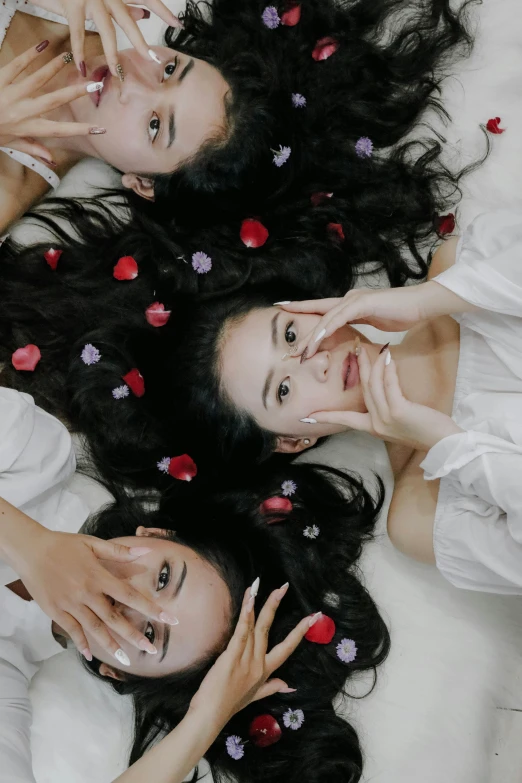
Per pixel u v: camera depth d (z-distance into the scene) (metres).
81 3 1.18
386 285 1.44
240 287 1.28
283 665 1.27
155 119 1.22
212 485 1.34
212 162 1.25
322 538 1.34
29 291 1.38
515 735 1.30
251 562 1.23
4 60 1.34
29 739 1.22
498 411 1.15
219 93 1.23
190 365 1.23
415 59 1.41
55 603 1.04
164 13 1.22
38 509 1.25
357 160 1.41
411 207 1.41
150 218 1.38
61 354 1.38
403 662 1.32
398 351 1.28
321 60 1.42
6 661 1.23
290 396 1.17
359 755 1.27
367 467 1.39
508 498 1.10
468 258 1.18
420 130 1.44
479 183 1.42
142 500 1.37
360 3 1.43
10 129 1.18
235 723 1.25
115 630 1.02
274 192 1.34
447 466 1.13
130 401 1.34
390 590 1.34
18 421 1.21
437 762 1.28
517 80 1.42
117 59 1.18
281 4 1.42
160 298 1.36
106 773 1.26
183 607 1.11
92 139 1.27
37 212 1.41
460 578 1.22
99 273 1.39
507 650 1.31
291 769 1.26
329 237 1.41
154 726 1.26
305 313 1.19
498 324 1.20
